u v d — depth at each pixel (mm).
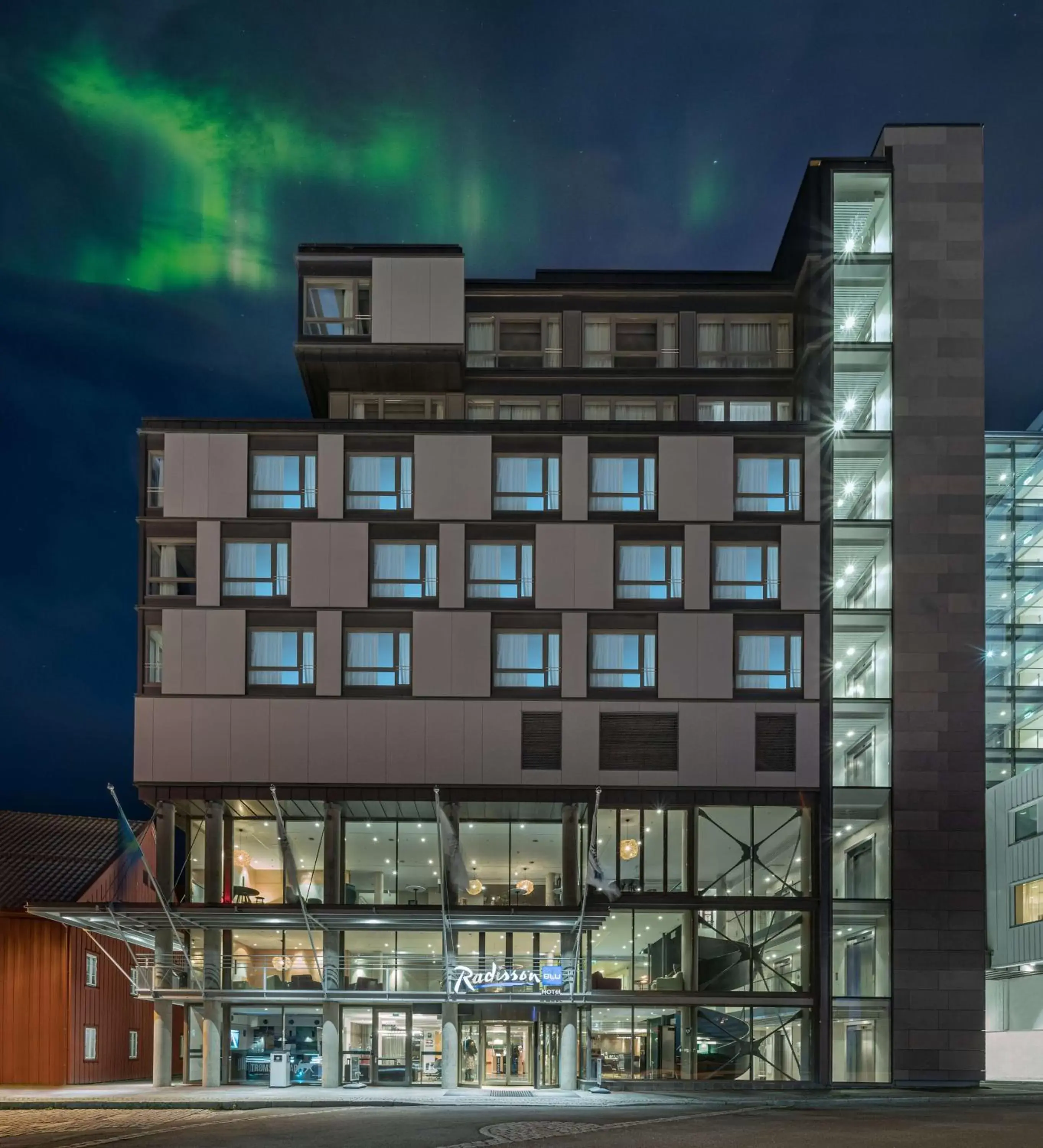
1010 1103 31000
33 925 39219
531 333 44844
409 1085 37031
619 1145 19172
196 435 40750
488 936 39125
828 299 41812
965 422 40938
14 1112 28359
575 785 38688
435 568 40062
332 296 43500
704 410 44375
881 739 40094
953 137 42375
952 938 38219
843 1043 37812
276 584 39906
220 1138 20625
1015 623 67500
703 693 39406
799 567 40219
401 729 38938
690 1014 37875
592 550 40219
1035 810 50312
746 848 39531
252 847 40781
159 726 38844
